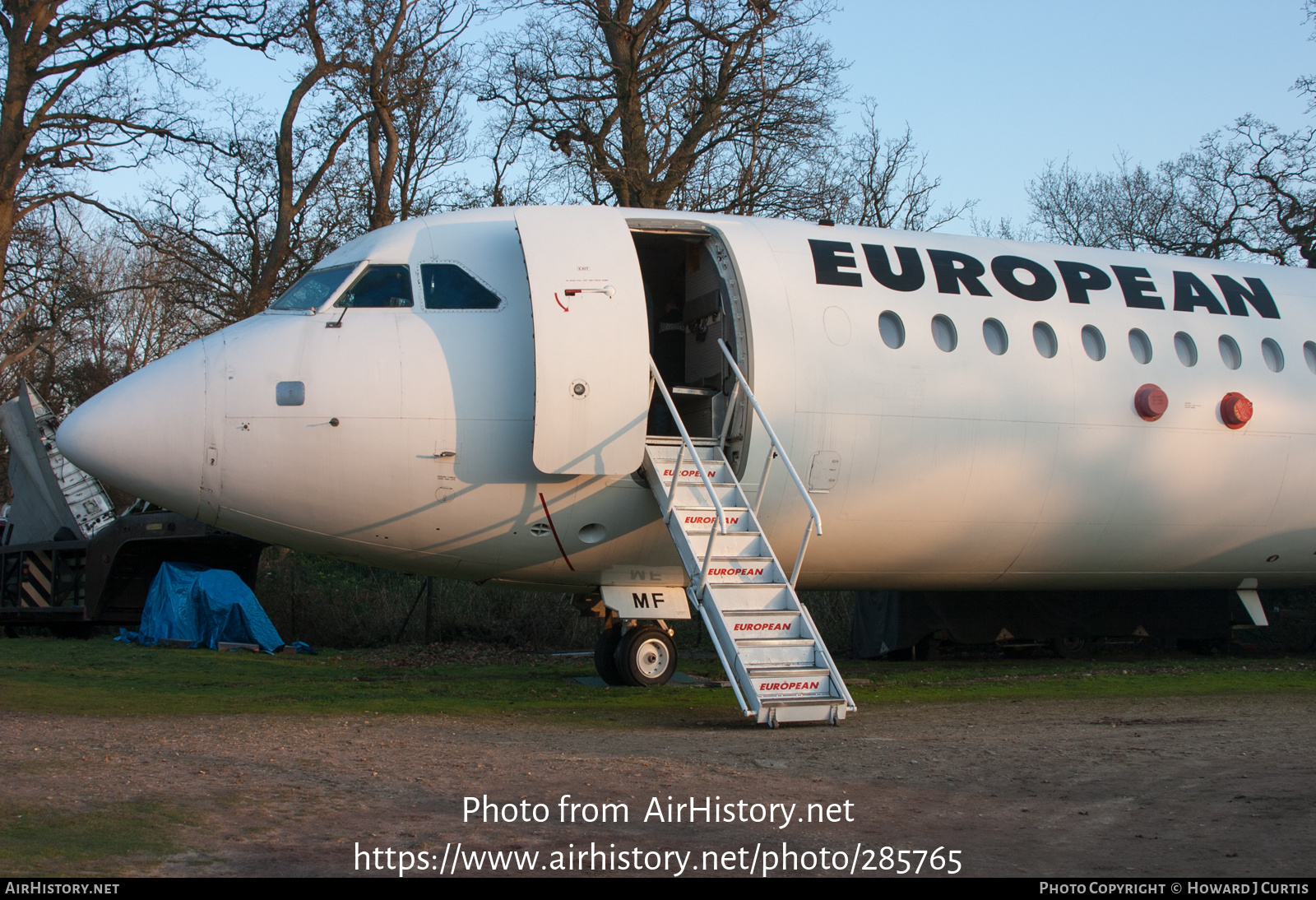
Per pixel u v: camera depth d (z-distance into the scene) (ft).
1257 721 27.07
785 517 34.55
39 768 19.22
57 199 80.64
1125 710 29.53
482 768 19.89
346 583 76.69
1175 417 38.83
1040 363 37.14
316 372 31.50
